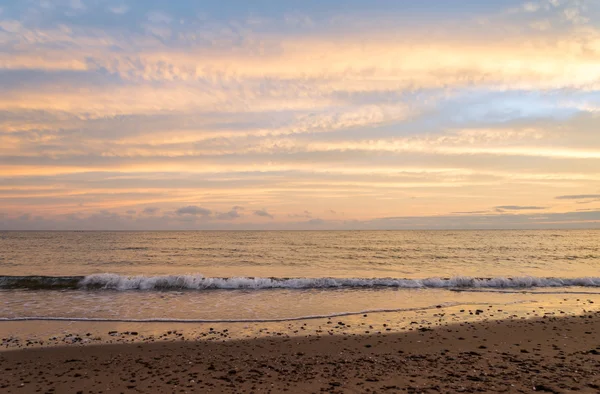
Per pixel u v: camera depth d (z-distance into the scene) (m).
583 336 10.09
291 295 16.94
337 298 16.20
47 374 7.41
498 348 9.04
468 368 7.47
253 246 55.72
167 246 54.59
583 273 25.75
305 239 79.44
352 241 71.06
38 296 16.45
